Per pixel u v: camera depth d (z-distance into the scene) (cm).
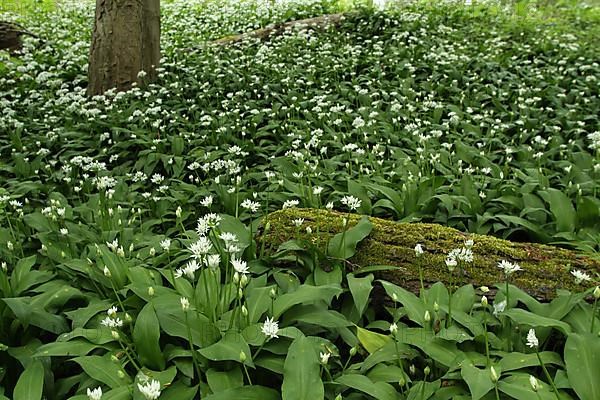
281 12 830
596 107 432
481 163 313
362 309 179
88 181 311
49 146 383
